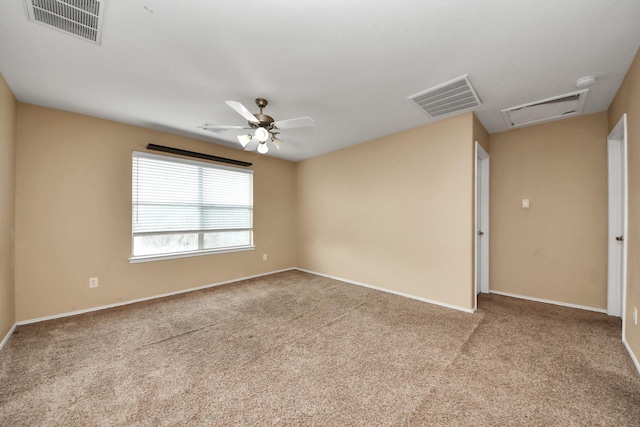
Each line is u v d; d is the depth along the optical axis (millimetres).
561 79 2338
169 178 3855
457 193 3188
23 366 2014
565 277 3252
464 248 3133
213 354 2201
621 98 2406
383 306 3322
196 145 4113
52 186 2930
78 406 1600
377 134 3875
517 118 3236
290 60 2064
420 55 2002
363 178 4289
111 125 3320
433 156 3404
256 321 2883
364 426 1452
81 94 2621
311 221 5254
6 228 2430
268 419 1504
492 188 3783
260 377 1891
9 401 1636
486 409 1564
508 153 3658
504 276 3684
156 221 3721
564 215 3256
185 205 4020
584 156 3131
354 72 2234
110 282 3312
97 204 3221
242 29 1715
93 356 2162
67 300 3018
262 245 5035
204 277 4207
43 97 2672
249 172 4828
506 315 2975
